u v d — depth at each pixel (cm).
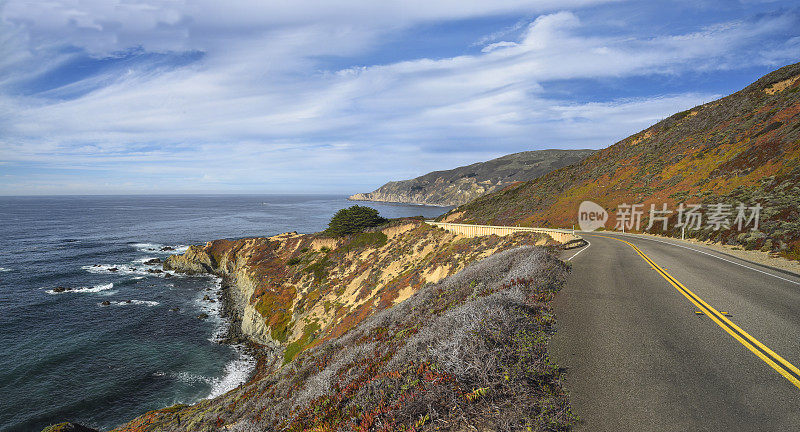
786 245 1862
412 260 4353
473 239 3988
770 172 3019
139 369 3166
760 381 543
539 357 612
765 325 793
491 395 503
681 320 823
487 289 1134
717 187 3544
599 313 872
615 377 561
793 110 3903
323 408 712
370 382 679
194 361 3372
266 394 1430
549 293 1031
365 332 1491
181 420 1636
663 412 469
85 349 3494
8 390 2789
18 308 4534
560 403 490
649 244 2581
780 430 429
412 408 508
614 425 446
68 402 2655
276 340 3750
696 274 1380
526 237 3272
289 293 4519
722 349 662
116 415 2536
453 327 760
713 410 471
